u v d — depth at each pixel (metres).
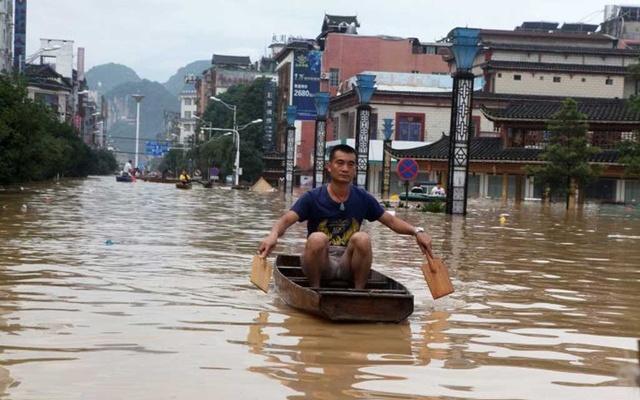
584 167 37.50
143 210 23.81
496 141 51.19
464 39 26.39
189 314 6.59
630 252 13.79
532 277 9.90
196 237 14.49
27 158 41.03
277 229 7.17
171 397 4.19
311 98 69.50
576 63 64.31
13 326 5.92
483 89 63.06
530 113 48.06
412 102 63.22
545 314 7.13
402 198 40.94
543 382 4.71
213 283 8.46
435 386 4.55
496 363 5.18
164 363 4.91
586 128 38.19
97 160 124.25
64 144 71.12
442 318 6.80
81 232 14.62
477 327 6.43
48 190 39.25
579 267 11.18
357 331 6.08
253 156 82.62
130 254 11.13
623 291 8.76
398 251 12.79
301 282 7.43
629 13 83.88
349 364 5.02
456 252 13.01
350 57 75.75
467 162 26.81
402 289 6.96
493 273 10.22
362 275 7.05
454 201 26.86
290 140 55.62
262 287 6.81
